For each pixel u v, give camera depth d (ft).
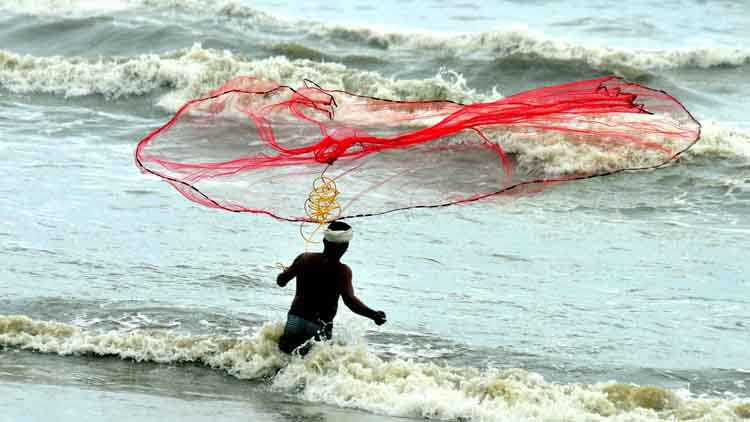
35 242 142.51
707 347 113.39
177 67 262.47
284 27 320.50
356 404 92.02
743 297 130.62
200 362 103.14
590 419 89.15
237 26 320.29
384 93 255.70
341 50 302.25
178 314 116.57
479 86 272.92
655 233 159.43
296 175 105.70
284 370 98.89
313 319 99.66
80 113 240.73
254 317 116.57
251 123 124.16
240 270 134.00
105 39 310.45
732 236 158.51
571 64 278.67
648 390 95.14
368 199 107.04
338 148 97.86
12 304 117.70
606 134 95.20
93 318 114.62
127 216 157.48
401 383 95.50
